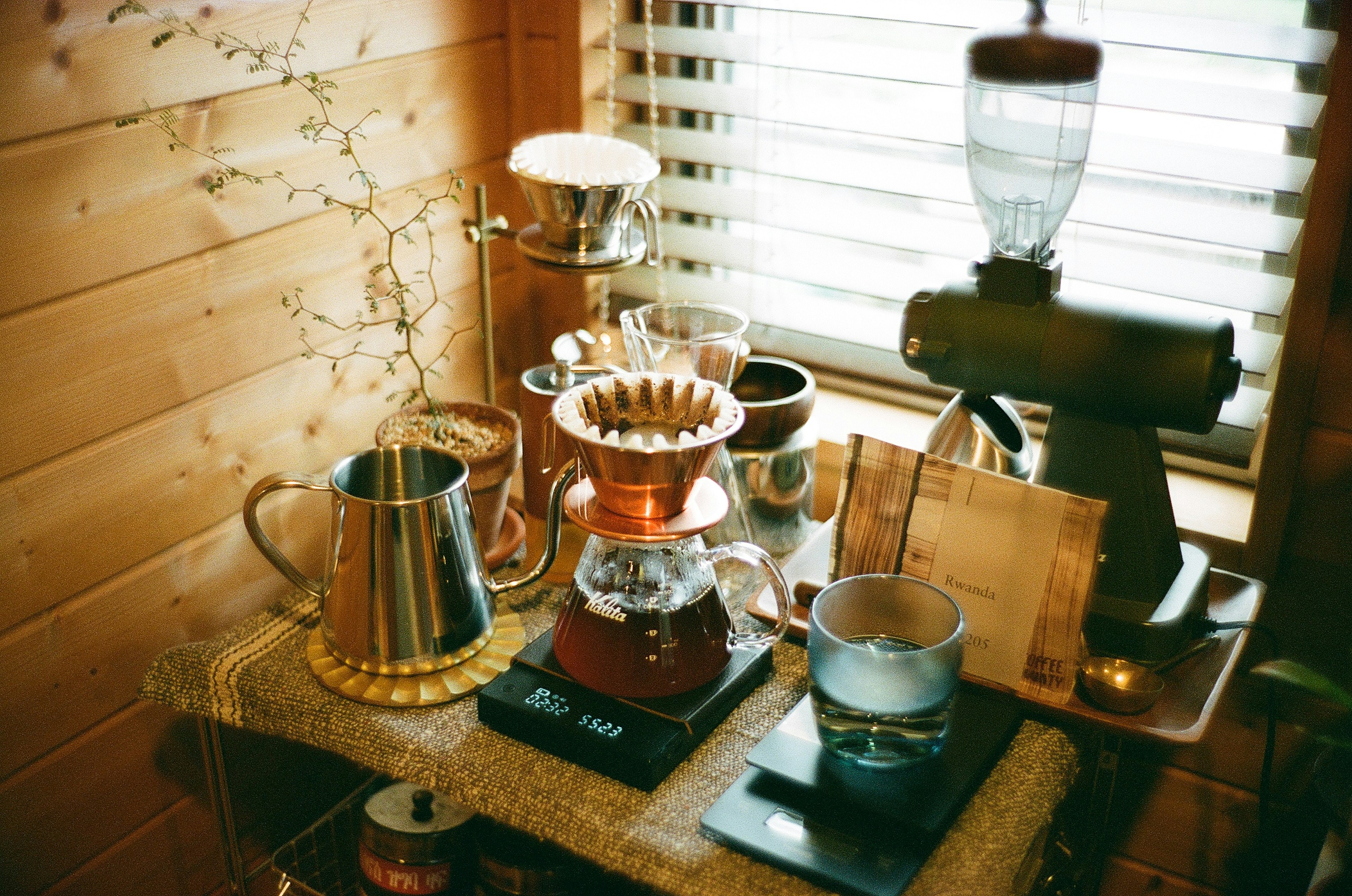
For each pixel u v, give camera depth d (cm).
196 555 118
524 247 114
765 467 116
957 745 91
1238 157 111
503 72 140
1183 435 124
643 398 99
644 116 153
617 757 89
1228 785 125
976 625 97
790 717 94
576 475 101
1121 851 135
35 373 100
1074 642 94
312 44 115
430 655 100
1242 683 121
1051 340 94
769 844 82
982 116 95
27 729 108
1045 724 101
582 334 115
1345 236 103
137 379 108
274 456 123
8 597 103
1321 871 94
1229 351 92
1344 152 99
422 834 104
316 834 139
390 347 133
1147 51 118
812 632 88
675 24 146
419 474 107
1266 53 105
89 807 117
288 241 118
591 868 103
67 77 96
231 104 109
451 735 94
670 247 151
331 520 101
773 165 139
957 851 84
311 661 103
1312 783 120
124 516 110
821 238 146
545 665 97
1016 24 93
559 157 119
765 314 149
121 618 113
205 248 110
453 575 99
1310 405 108
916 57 126
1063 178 96
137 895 125
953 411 104
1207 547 118
